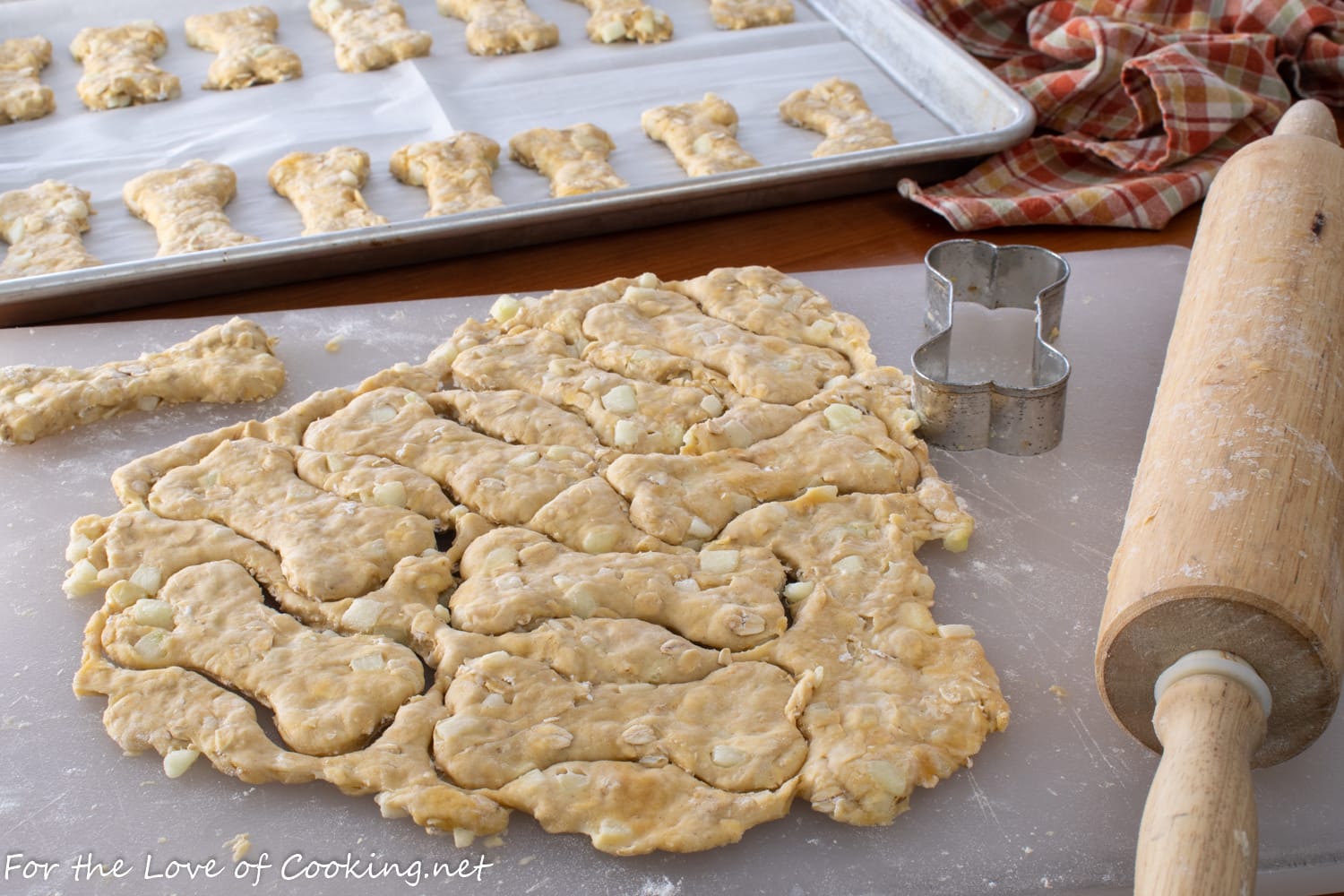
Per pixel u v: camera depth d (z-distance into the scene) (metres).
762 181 1.04
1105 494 0.88
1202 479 0.77
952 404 0.89
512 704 0.80
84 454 0.91
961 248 0.96
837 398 0.91
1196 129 1.07
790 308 0.96
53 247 1.03
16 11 1.32
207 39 1.28
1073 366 0.95
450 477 0.88
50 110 1.18
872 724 0.79
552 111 1.16
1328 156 0.90
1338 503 0.77
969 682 0.80
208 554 0.85
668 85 1.20
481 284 1.02
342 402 0.92
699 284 0.97
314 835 0.78
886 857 0.77
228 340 0.95
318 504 0.87
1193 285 0.87
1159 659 0.75
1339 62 1.12
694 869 0.77
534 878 0.76
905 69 1.20
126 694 0.81
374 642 0.82
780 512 0.86
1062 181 1.09
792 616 0.83
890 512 0.86
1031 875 0.76
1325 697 0.74
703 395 0.91
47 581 0.86
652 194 1.03
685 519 0.86
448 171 1.07
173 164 1.12
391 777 0.78
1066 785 0.79
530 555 0.84
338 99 1.19
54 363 0.96
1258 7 1.14
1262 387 0.79
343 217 1.04
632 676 0.81
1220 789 0.71
